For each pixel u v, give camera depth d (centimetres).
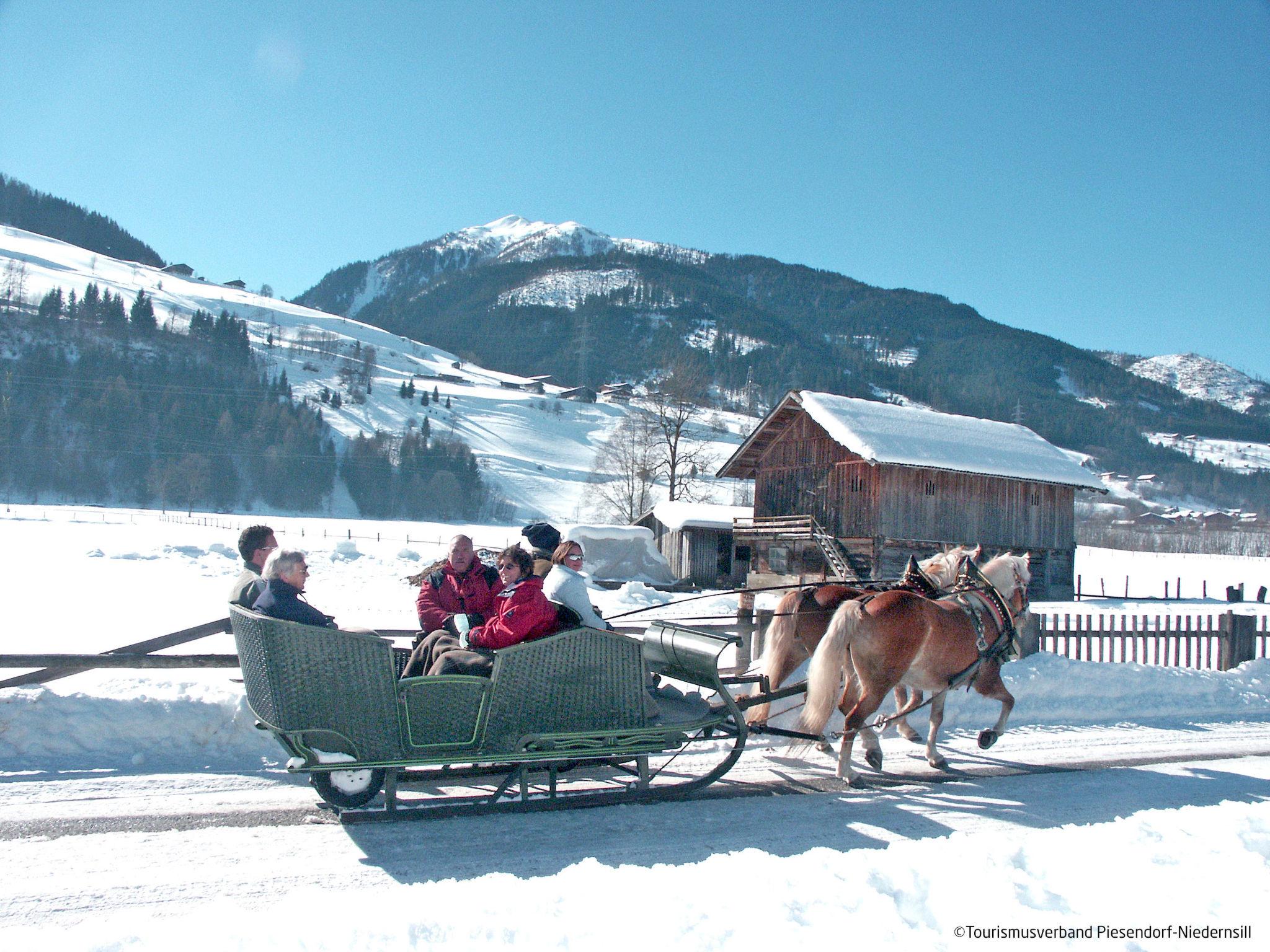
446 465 13038
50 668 724
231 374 16775
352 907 419
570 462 15700
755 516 3906
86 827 577
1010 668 1146
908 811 700
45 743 707
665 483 5619
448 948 372
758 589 879
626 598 2511
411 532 6881
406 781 650
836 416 3425
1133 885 462
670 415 5294
